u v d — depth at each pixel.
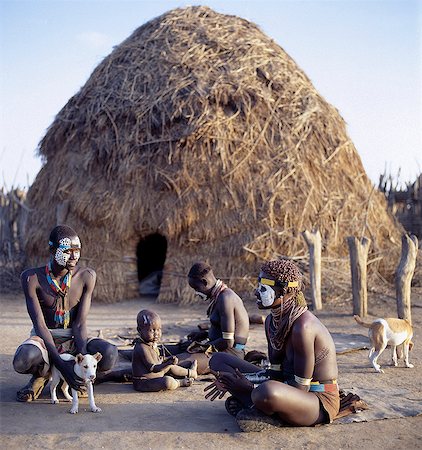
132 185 9.94
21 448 3.86
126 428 4.19
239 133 10.12
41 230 10.73
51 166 11.14
